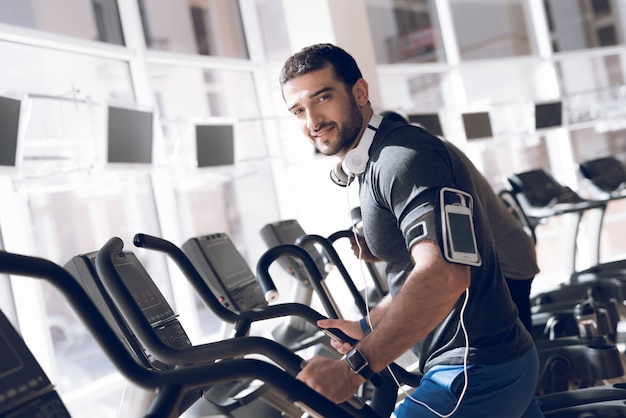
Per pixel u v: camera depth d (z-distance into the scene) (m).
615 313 3.60
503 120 7.75
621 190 6.14
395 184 1.51
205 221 7.61
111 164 3.92
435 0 7.73
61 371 7.49
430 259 1.39
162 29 7.41
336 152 1.67
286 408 2.72
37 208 8.33
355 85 1.65
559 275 7.95
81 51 4.66
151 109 4.23
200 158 4.84
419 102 7.71
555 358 3.05
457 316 1.66
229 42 6.63
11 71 6.30
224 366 1.19
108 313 1.79
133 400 1.91
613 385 2.51
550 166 8.17
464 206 1.44
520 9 8.39
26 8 6.93
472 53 8.63
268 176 6.45
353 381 1.36
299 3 6.07
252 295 3.00
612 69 8.63
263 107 6.40
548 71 8.23
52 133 4.92
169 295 5.16
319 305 6.02
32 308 3.82
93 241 8.23
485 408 1.66
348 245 6.03
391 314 1.40
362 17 6.10
